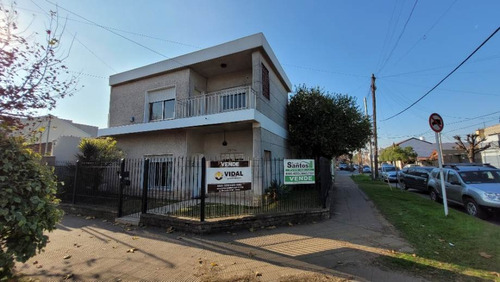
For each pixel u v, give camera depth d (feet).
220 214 23.54
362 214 27.32
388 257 15.05
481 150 76.64
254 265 14.25
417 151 147.74
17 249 11.12
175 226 21.68
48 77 12.80
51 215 12.28
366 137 51.52
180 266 14.28
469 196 27.78
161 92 41.91
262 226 22.16
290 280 12.35
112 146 39.50
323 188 27.07
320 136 45.44
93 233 21.26
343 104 49.06
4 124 11.19
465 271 13.00
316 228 21.88
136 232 21.42
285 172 26.66
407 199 36.83
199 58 37.63
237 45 34.94
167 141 38.75
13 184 10.73
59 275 13.30
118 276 13.16
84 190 30.42
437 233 19.45
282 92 47.73
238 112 31.37
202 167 21.67
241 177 23.40
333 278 12.51
